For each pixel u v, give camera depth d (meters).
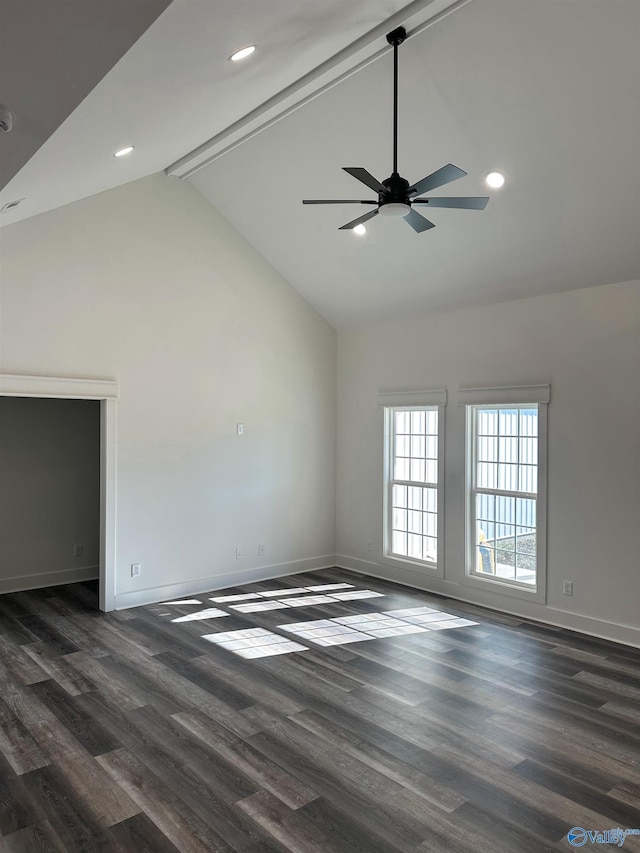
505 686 4.27
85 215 5.76
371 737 3.58
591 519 5.30
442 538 6.53
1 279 5.28
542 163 4.45
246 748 3.45
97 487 7.14
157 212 6.24
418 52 4.02
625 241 4.75
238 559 6.89
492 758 3.36
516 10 3.55
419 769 3.25
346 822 2.81
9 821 2.81
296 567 7.44
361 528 7.51
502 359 5.96
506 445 6.04
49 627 5.44
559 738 3.57
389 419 7.25
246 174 5.93
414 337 6.82
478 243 5.45
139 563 6.12
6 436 6.52
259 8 2.48
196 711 3.88
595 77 3.75
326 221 6.06
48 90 2.32
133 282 6.07
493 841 2.69
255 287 7.01
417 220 3.85
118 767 3.25
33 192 4.03
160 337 6.25
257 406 7.03
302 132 5.11
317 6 2.98
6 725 3.69
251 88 3.82
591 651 4.92
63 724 3.71
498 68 3.93
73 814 2.86
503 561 6.08
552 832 2.76
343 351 7.71
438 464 6.54
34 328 5.46
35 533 6.72
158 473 6.24
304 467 7.50
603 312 5.21
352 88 4.49
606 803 2.97
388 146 4.85
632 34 3.45
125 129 3.33
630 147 4.07
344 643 5.09
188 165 5.92
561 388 5.49
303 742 3.52
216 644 5.05
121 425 5.98
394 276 6.36
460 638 5.21
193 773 3.20
